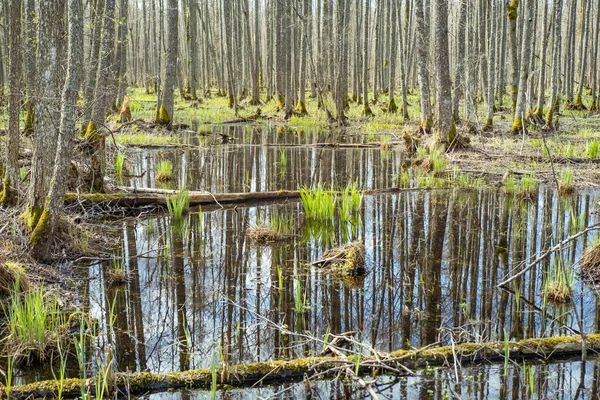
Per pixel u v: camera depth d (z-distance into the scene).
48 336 4.34
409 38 28.11
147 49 40.00
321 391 3.77
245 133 20.72
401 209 9.11
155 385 3.82
